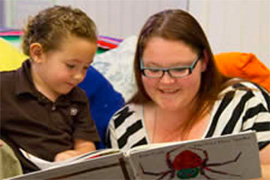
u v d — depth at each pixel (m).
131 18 2.24
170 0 2.21
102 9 2.23
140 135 1.26
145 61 1.11
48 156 1.21
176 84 1.10
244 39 2.14
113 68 1.79
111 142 1.30
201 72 1.18
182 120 1.23
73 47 1.19
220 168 0.88
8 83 1.22
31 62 1.26
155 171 0.87
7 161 1.08
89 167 0.83
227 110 1.18
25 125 1.21
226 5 2.12
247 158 0.88
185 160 0.87
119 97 1.61
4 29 2.16
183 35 1.07
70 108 1.28
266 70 1.56
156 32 1.08
